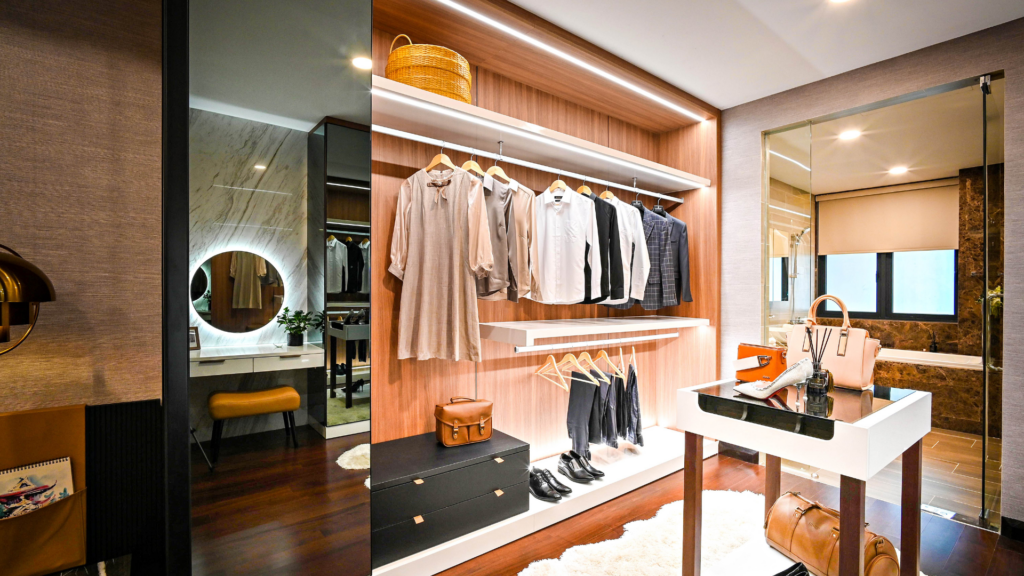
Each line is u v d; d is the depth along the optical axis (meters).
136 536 1.53
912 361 4.29
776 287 3.27
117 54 1.56
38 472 1.35
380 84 1.77
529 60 2.55
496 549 2.10
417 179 2.18
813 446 1.36
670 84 3.00
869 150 3.97
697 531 1.67
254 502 1.24
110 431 1.50
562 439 3.11
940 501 2.65
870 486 2.90
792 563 1.78
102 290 1.53
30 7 1.42
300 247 1.35
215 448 1.19
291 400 1.32
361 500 1.45
